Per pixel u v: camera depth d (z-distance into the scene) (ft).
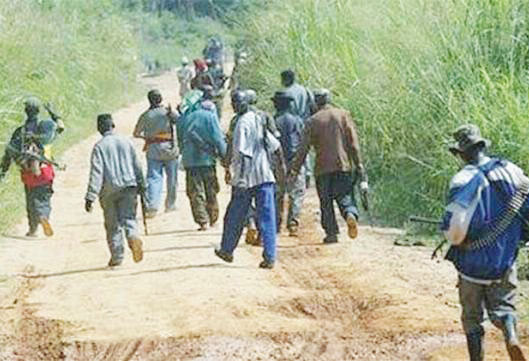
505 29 148.66
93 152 114.52
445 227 71.67
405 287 102.22
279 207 132.77
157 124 152.05
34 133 137.18
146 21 513.45
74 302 100.42
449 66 147.02
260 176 112.37
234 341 85.40
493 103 134.62
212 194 139.23
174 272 111.65
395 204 143.64
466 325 73.72
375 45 167.32
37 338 88.94
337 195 125.08
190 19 522.06
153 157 152.05
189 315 93.09
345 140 124.77
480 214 71.26
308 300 98.32
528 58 145.48
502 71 143.95
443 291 100.58
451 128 137.18
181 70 309.22
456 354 81.56
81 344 85.92
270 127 113.91
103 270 115.24
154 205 150.30
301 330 88.69
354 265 112.88
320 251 121.49
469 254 72.13
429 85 146.61
